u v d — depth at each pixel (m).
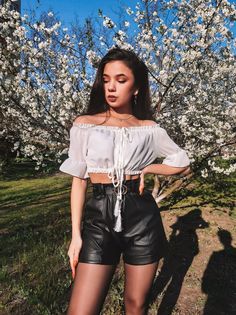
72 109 5.21
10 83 4.89
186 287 3.77
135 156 1.95
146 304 1.99
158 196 5.95
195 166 5.78
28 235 5.18
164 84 4.90
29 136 5.66
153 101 5.20
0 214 6.59
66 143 5.45
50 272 3.91
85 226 1.98
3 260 4.21
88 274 1.89
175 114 5.53
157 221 2.00
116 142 1.95
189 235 5.28
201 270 4.18
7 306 3.26
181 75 4.95
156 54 4.95
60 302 3.31
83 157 1.99
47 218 6.17
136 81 2.07
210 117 5.43
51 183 9.86
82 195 2.02
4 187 9.41
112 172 1.92
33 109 5.14
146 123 2.11
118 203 1.90
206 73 5.00
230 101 5.95
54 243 4.81
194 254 4.60
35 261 4.19
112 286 3.62
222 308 3.42
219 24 4.66
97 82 2.11
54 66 5.24
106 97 2.04
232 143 5.33
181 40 4.54
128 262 1.96
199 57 4.57
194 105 5.25
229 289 3.78
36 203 7.49
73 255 1.95
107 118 2.06
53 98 5.34
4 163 10.85
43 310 3.17
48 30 4.91
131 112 2.15
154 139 2.07
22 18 4.91
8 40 4.80
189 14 4.90
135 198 1.96
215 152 5.61
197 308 3.40
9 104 5.40
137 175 2.00
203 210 6.49
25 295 3.41
